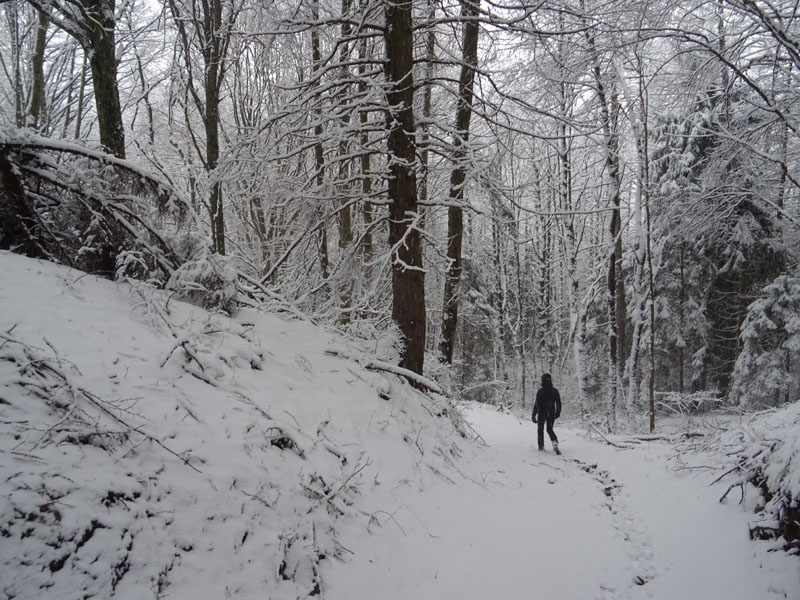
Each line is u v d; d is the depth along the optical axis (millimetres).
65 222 5395
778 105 10445
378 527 4215
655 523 5270
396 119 7508
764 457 4848
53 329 3787
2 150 4629
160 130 15930
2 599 2053
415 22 8711
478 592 3764
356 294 9336
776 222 13688
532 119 8516
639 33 9898
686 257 18875
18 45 11883
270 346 6125
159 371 4031
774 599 3379
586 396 14836
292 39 8883
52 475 2580
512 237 9023
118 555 2533
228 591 2826
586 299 15641
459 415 8328
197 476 3260
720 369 19391
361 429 5484
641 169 13781
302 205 8992
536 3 6840
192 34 11273
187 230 6309
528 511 5699
